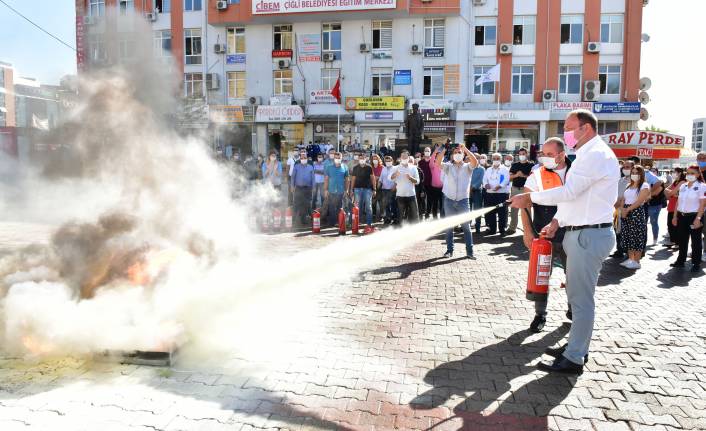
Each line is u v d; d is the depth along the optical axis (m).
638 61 27.12
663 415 3.33
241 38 30.39
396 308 5.66
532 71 27.97
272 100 29.59
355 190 12.00
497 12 27.69
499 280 7.12
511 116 27.12
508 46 27.47
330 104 29.27
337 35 29.31
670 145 19.11
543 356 4.28
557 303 6.01
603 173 3.79
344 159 16.12
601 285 7.12
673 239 11.12
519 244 10.52
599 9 27.12
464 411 3.34
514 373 3.97
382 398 3.50
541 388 3.71
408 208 10.02
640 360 4.27
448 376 3.88
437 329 4.98
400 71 28.61
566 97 28.02
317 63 29.50
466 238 8.75
